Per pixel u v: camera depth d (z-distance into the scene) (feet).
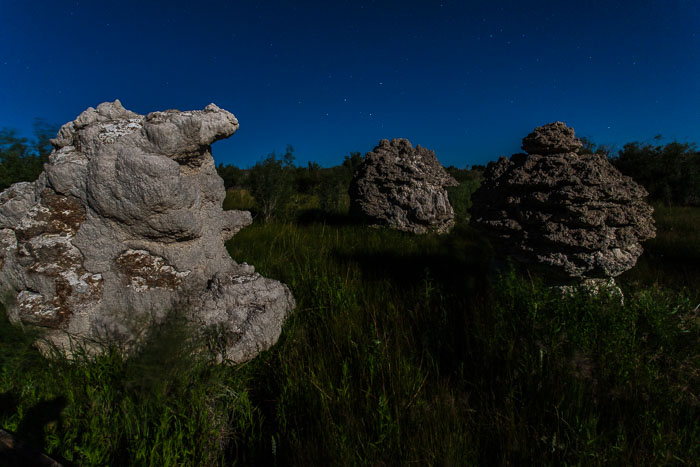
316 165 65.36
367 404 8.09
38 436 7.41
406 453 7.11
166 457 6.88
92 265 8.86
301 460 6.97
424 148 30.60
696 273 17.13
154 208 8.41
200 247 9.98
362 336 10.50
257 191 31.99
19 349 8.54
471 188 48.52
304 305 12.61
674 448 7.01
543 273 12.27
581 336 9.34
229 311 9.34
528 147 13.29
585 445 6.90
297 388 8.70
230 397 8.55
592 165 11.32
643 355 9.14
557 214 11.60
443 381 9.19
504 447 7.33
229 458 7.79
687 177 45.85
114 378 8.39
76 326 8.76
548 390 8.17
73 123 9.41
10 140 19.24
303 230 27.04
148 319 9.03
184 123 8.53
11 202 9.72
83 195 8.72
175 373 7.90
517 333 9.76
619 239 11.08
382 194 29.07
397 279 15.75
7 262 9.10
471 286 13.66
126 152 8.20
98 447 7.22
